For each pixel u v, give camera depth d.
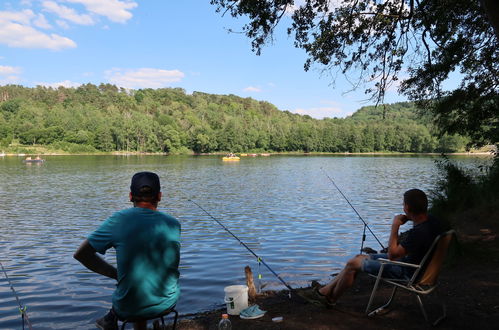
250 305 4.50
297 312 3.99
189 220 15.32
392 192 26.08
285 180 37.22
